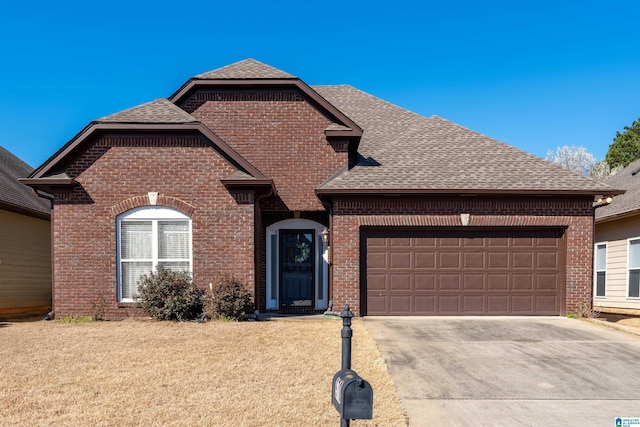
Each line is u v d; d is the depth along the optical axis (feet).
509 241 42.75
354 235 41.86
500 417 18.89
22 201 51.34
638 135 160.15
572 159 193.88
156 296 37.52
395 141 50.88
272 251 47.11
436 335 33.32
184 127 39.50
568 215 42.19
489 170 44.16
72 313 39.52
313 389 21.13
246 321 38.58
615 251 54.03
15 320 45.16
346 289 41.68
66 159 39.88
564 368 25.27
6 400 19.62
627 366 25.70
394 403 19.80
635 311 49.90
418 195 41.39
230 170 40.22
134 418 17.84
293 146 45.80
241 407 18.97
